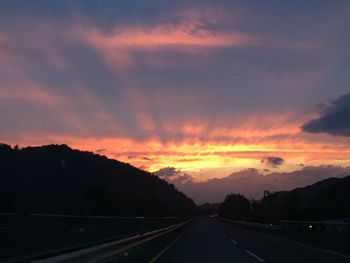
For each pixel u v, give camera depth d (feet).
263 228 194.18
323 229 103.45
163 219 215.31
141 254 76.13
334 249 86.38
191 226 263.29
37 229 56.80
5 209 88.22
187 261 64.90
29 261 38.93
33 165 169.27
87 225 80.69
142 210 334.24
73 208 125.80
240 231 181.68
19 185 125.29
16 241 50.60
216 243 105.09
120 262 63.77
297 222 136.67
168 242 108.99
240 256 72.38
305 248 89.61
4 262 40.37
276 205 408.67
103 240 90.27
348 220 214.28
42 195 113.60
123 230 115.03
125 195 370.32
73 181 215.10
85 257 47.60
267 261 64.80
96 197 261.65
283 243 104.83
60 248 65.26
